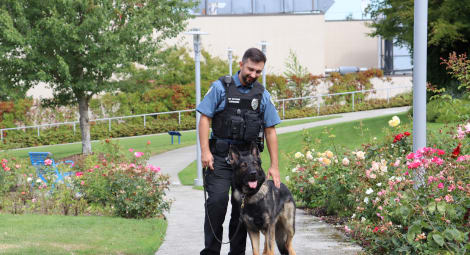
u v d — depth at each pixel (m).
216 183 5.02
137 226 8.35
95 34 18.95
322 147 12.87
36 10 18.91
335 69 46.50
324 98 35.59
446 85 19.95
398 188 5.71
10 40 18.28
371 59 47.72
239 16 38.03
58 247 6.61
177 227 8.32
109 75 20.34
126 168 9.71
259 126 5.02
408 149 8.73
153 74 21.41
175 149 22.66
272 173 5.17
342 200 8.49
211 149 5.08
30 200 10.58
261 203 5.12
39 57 18.84
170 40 36.31
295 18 38.31
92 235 7.52
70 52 19.58
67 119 31.09
